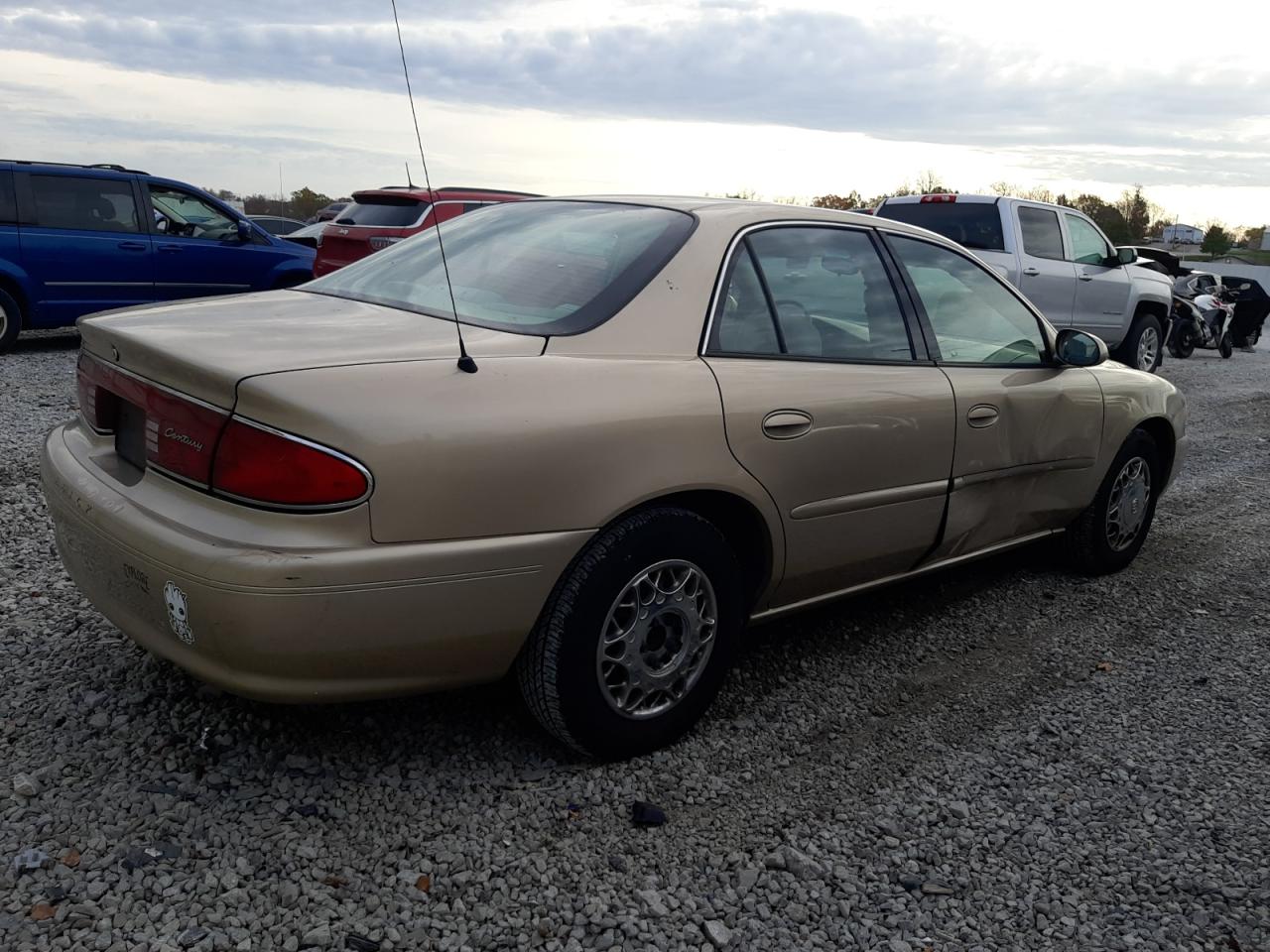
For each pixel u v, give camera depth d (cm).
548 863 252
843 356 344
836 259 357
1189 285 2045
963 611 443
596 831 266
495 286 309
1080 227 1182
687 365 296
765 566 322
